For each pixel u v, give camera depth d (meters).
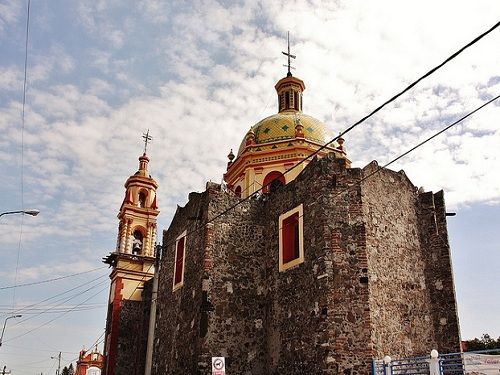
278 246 21.05
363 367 16.20
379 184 19.62
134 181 39.94
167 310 24.52
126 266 35.91
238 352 19.88
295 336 18.52
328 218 18.45
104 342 35.16
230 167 31.86
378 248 18.38
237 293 20.86
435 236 20.19
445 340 18.58
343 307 17.09
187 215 24.48
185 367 20.59
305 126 30.86
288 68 36.16
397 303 18.06
